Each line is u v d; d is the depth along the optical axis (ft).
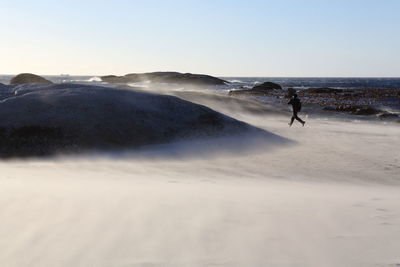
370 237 12.30
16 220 13.12
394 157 39.83
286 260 10.18
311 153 42.27
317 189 24.95
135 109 55.93
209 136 53.67
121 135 49.62
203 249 10.89
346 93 208.13
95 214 14.07
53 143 45.80
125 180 26.48
